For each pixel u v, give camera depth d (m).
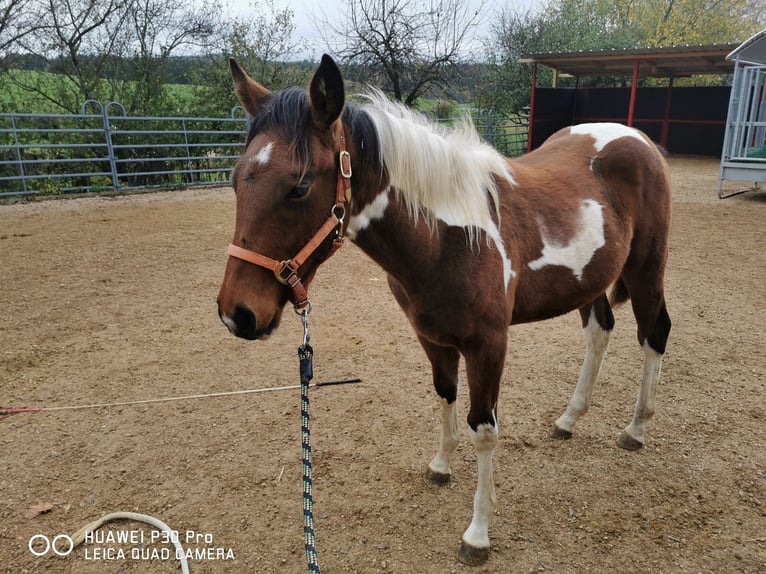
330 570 2.10
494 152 2.27
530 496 2.49
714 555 2.15
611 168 2.60
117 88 13.75
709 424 3.02
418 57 16.55
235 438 2.94
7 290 5.13
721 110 17.67
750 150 10.00
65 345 4.02
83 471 2.66
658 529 2.29
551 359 3.85
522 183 2.28
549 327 4.43
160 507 2.43
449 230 1.90
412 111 2.08
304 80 16.03
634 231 2.65
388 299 5.11
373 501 2.47
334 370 3.69
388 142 1.81
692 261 6.08
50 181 10.62
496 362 2.02
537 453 2.80
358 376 3.61
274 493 2.52
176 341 4.12
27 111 12.37
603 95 19.42
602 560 2.13
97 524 2.29
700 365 3.70
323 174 1.64
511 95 20.08
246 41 15.47
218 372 3.65
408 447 2.86
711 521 2.32
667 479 2.59
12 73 13.39
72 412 3.16
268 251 1.60
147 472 2.66
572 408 2.94
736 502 2.44
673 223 7.92
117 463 2.72
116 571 2.11
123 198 10.41
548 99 18.88
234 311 1.59
